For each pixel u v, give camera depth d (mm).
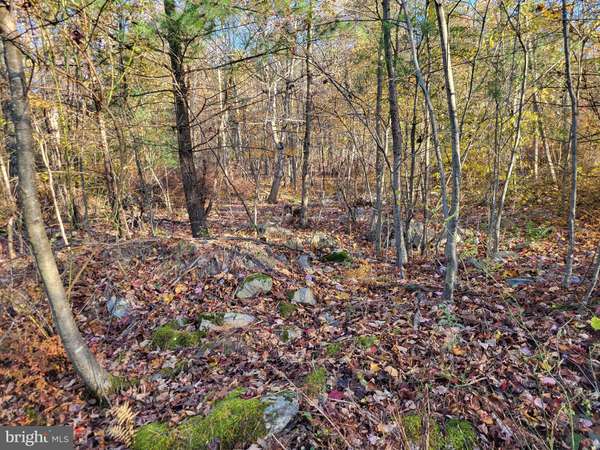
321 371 3412
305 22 5637
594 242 7156
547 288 4781
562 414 2775
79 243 6277
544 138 10312
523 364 3297
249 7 5285
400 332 3977
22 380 3754
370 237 9094
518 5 5301
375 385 3256
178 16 4980
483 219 9500
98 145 6500
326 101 10234
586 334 3586
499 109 6602
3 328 4352
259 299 5008
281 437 2783
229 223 10922
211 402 3303
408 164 9039
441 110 7469
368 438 2717
